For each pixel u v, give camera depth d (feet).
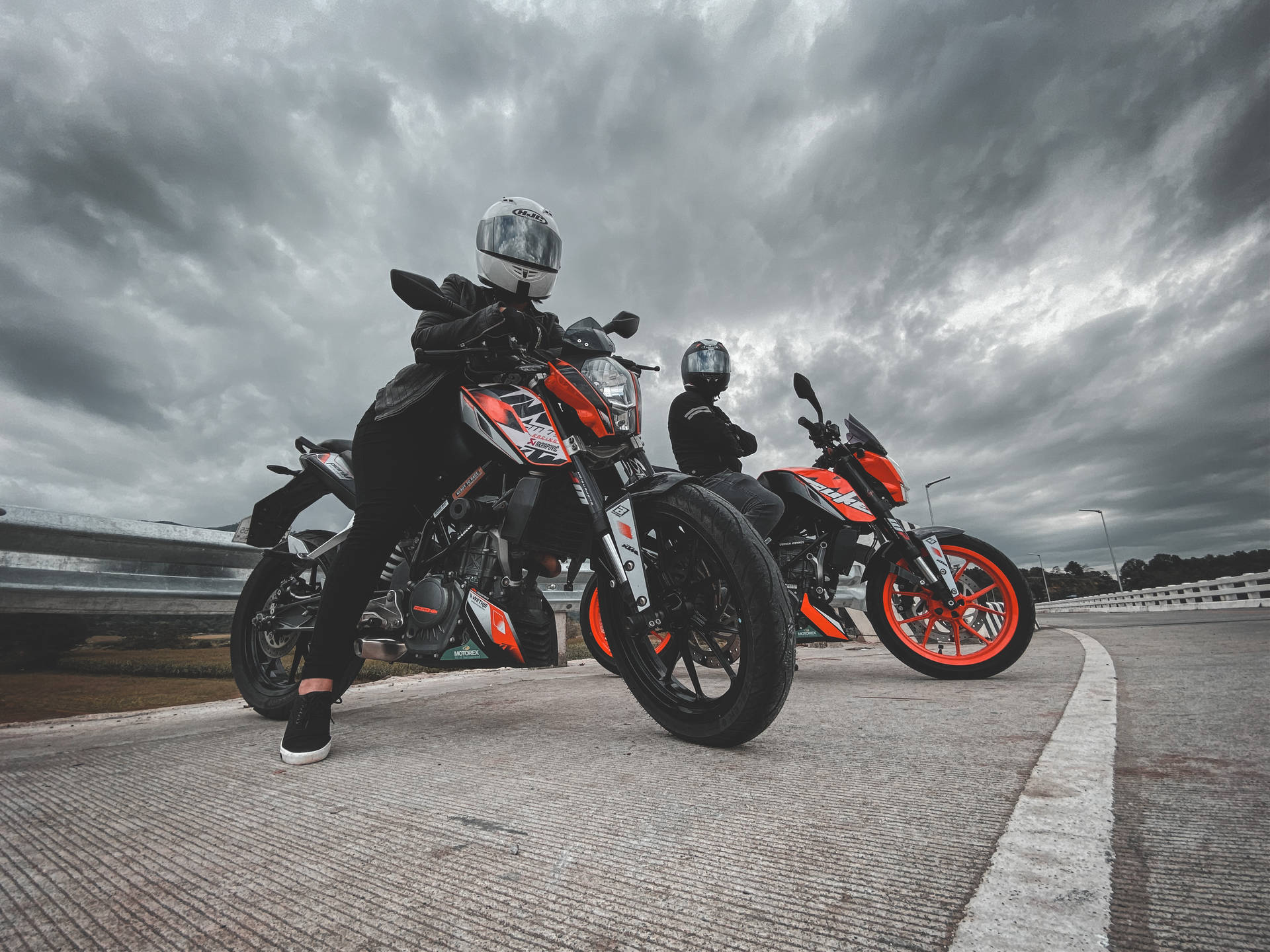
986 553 9.76
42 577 8.16
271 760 5.29
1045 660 11.24
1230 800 3.39
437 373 6.06
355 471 6.31
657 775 4.38
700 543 5.66
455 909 2.54
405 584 6.66
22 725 7.43
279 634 7.91
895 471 10.48
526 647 6.02
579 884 2.71
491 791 4.11
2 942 2.45
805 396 10.94
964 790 3.76
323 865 3.02
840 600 18.97
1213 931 2.14
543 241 6.70
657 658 6.23
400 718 7.26
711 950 2.15
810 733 5.68
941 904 2.40
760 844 3.05
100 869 3.10
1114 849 2.82
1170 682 7.57
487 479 6.35
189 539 9.43
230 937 2.41
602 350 6.49
